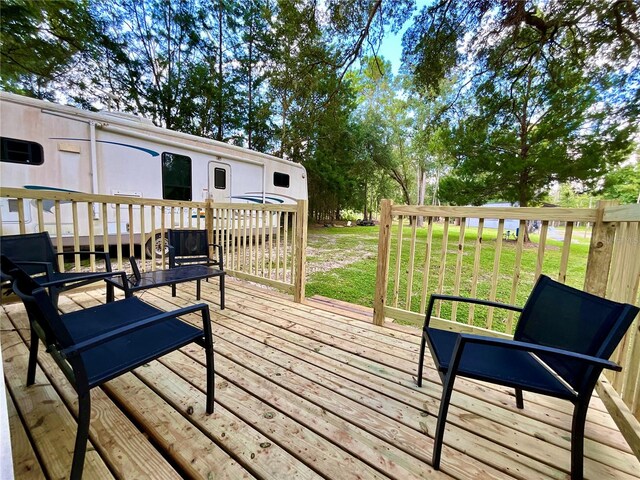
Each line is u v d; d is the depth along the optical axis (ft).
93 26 26.45
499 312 10.84
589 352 3.30
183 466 3.44
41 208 8.24
